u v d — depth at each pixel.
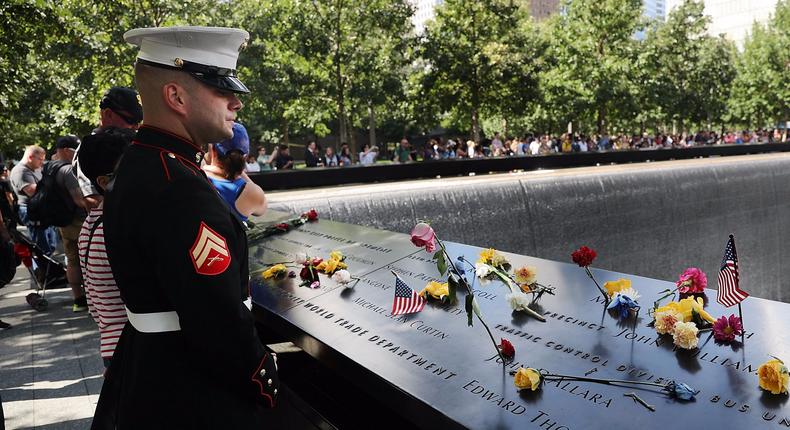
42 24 11.95
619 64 28.25
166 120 1.87
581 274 2.93
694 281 2.46
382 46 23.12
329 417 3.12
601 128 30.98
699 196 14.46
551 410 1.84
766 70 42.38
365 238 4.25
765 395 1.78
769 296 16.84
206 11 18.47
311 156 18.31
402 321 2.66
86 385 4.48
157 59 1.84
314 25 21.69
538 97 25.98
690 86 38.09
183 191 1.74
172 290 1.68
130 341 1.94
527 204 10.82
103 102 3.79
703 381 1.88
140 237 1.75
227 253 1.73
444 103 24.88
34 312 6.43
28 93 20.23
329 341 2.55
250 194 4.03
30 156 7.89
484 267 2.96
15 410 4.09
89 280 2.37
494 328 2.45
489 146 26.70
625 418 1.75
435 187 9.58
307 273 3.37
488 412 1.87
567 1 29.52
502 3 24.25
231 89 1.90
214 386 1.83
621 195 12.62
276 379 1.84
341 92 22.80
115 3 16.12
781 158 17.03
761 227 16.27
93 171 2.53
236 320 1.70
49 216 5.96
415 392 2.04
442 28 24.45
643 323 2.32
